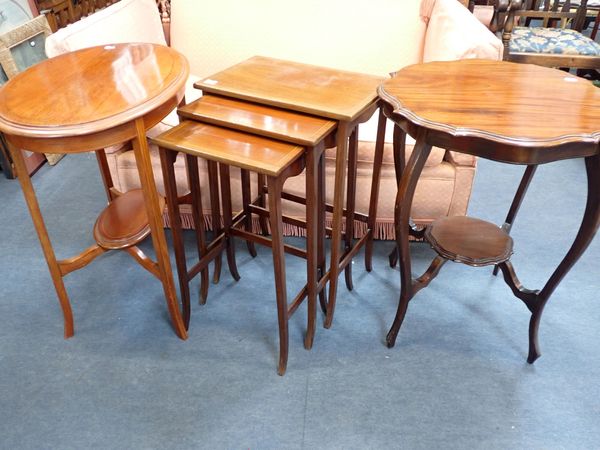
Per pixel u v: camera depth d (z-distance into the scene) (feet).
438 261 4.74
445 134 3.40
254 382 4.46
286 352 4.44
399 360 4.68
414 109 3.65
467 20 5.74
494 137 3.27
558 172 7.63
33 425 4.11
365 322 5.11
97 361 4.67
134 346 4.83
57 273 4.53
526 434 4.03
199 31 7.04
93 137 3.47
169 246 6.20
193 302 5.37
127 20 6.22
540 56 7.84
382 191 5.72
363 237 5.25
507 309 5.25
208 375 4.53
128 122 3.54
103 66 4.28
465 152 3.45
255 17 6.89
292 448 3.93
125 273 5.78
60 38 5.24
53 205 6.91
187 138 3.83
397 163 4.81
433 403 4.28
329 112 3.79
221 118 3.93
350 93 4.14
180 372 4.56
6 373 4.55
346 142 3.92
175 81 3.92
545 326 5.02
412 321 5.12
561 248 6.05
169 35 7.47
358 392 4.37
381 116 4.43
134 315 5.21
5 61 6.96
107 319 5.15
